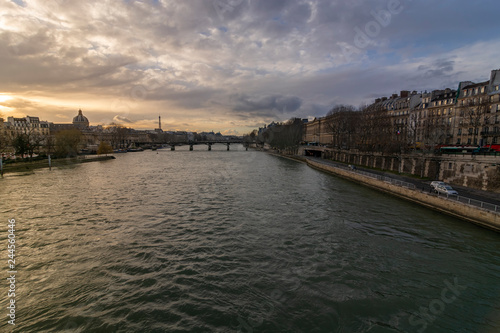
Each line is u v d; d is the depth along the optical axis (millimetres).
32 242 23406
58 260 20203
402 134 80000
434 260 20828
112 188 47531
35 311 14664
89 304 15242
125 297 15828
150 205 35312
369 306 15344
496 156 37281
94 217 30203
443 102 71188
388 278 18250
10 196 41031
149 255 20922
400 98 95938
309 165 94875
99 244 22938
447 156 46469
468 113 58188
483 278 18438
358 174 53781
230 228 26703
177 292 16312
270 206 35312
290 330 13484
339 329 13617
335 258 20844
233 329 13484
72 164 94000
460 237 25172
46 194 42469
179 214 31281
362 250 22312
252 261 20125
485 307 15438
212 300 15602
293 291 16547
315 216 31141
